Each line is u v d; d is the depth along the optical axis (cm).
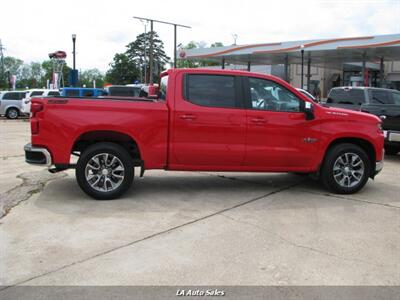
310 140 707
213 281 402
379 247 490
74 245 483
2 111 2806
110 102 652
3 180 799
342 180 727
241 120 680
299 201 680
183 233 525
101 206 632
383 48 2577
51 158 649
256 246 487
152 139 664
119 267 429
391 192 754
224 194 716
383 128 1086
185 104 669
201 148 675
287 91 703
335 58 3325
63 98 648
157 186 762
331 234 529
